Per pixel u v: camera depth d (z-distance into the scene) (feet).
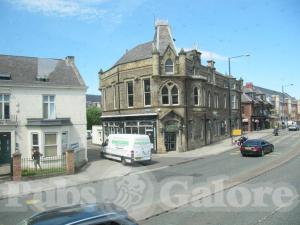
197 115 135.44
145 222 39.68
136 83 130.11
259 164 85.97
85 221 23.16
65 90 97.86
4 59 98.48
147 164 96.43
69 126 97.30
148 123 125.90
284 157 99.50
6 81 89.10
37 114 93.40
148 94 127.65
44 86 94.48
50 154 91.09
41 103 94.12
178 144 125.70
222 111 167.32
